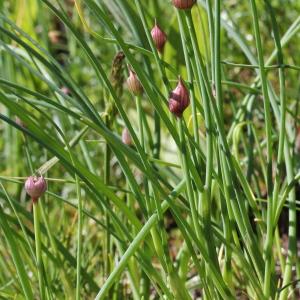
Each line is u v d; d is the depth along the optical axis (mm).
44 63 708
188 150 734
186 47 713
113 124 860
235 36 862
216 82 708
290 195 778
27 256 836
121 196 887
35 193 667
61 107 691
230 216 745
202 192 712
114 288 822
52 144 703
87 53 694
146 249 791
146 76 734
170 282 718
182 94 681
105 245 858
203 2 870
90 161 863
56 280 854
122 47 676
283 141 740
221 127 712
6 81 687
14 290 873
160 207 700
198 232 710
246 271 724
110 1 889
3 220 686
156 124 867
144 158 694
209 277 739
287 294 764
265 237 787
